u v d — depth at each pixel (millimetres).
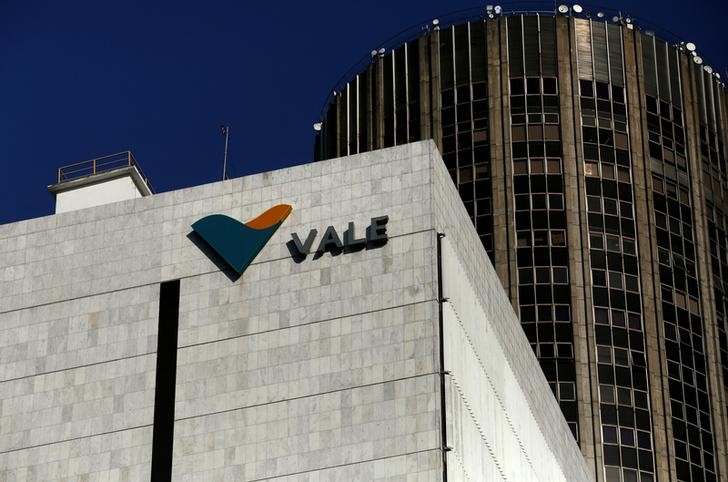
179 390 116250
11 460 118938
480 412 117500
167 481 115812
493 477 118125
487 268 127812
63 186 136625
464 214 123750
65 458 118062
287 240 118438
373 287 115000
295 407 113438
